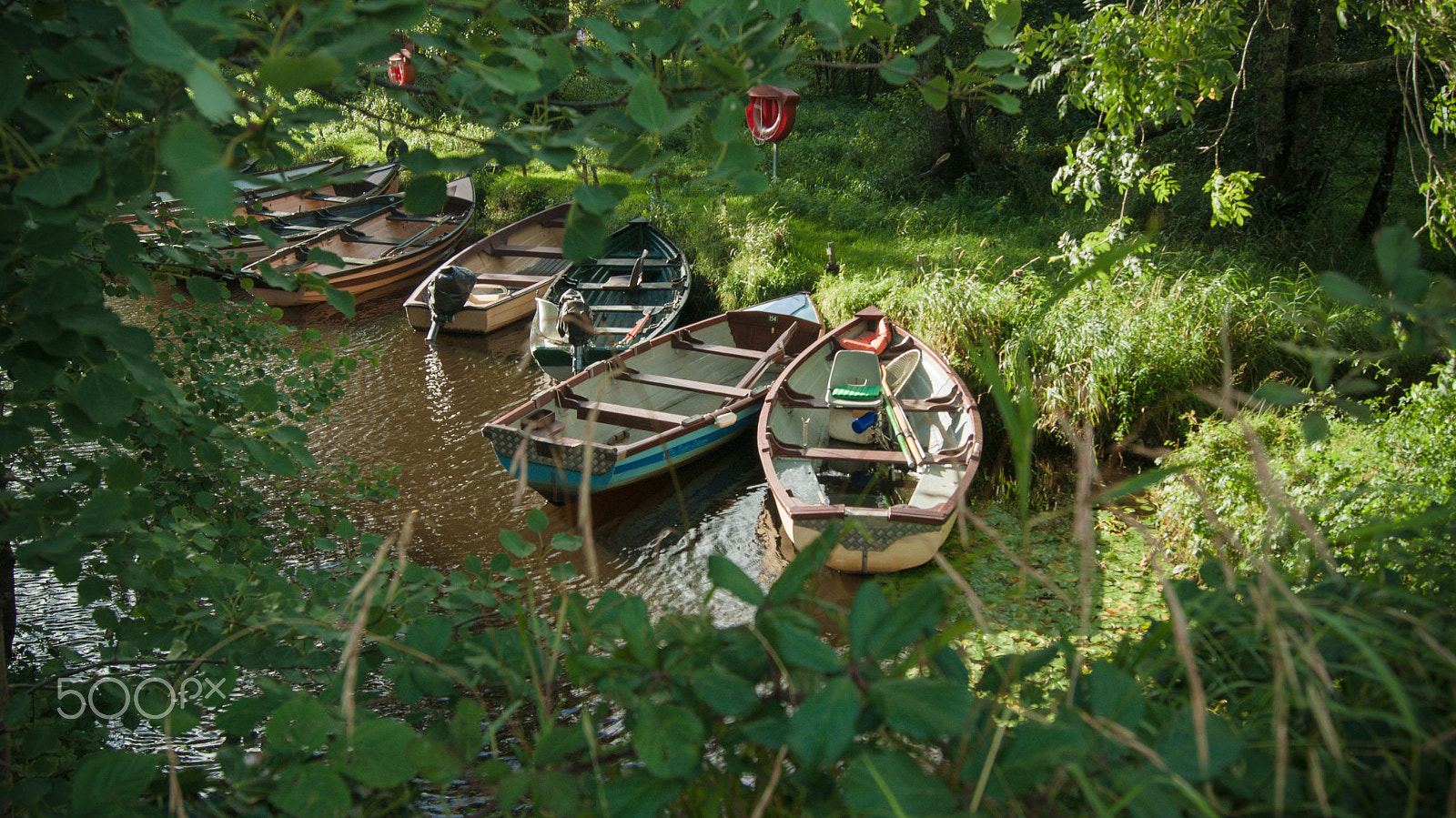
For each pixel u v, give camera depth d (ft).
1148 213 39.45
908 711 3.22
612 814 3.48
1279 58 36.17
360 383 33.86
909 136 56.24
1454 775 3.16
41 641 12.92
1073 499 23.49
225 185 2.85
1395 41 19.54
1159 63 19.79
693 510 25.46
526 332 40.16
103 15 4.60
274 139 5.20
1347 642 4.17
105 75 5.29
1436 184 18.33
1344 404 4.34
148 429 9.75
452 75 5.70
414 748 3.94
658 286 42.32
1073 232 40.88
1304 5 37.73
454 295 37.27
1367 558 5.76
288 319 41.32
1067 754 3.30
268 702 5.40
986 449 26.43
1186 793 3.05
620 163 5.32
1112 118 20.94
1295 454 18.28
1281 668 3.29
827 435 28.37
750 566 22.34
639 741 3.49
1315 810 3.40
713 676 3.67
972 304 30.66
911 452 23.95
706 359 35.17
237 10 3.81
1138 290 28.32
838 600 20.35
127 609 9.69
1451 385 15.78
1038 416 25.94
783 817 4.11
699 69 5.96
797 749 3.23
